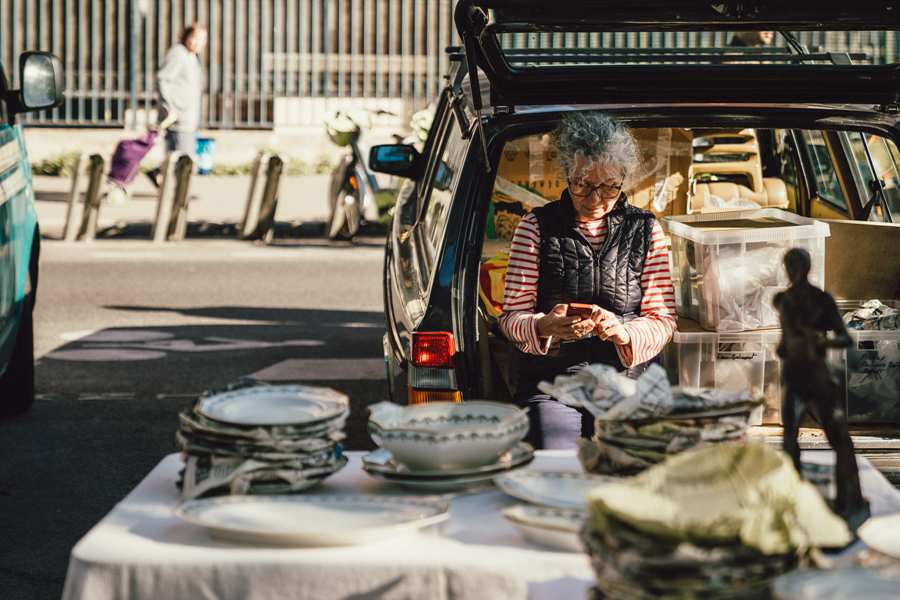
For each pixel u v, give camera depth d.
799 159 4.73
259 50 16.81
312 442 1.84
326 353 6.51
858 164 4.10
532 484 1.81
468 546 1.61
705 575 1.31
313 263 9.81
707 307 3.18
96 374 5.97
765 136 4.98
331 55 16.69
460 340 2.89
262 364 6.22
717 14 2.68
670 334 3.05
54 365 6.18
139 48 16.36
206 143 11.61
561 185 4.29
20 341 5.05
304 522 1.67
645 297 3.12
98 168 10.74
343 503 1.75
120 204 12.20
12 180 4.75
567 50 3.64
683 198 4.01
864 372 3.02
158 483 1.94
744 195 4.62
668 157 3.99
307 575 1.54
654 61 3.46
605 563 1.37
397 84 16.28
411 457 1.88
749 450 1.42
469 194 3.04
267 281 8.96
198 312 7.75
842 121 3.14
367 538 1.59
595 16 2.67
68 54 15.64
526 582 1.54
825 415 1.62
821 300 1.62
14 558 3.49
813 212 4.66
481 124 3.11
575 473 1.86
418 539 1.64
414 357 2.88
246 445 1.80
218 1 16.66
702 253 3.19
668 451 1.76
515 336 3.04
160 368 6.12
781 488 1.37
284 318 7.58
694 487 1.41
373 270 9.52
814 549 1.50
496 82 3.13
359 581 1.54
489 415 1.99
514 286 3.12
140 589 1.55
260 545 1.61
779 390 3.14
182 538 1.64
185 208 10.91
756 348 3.12
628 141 3.00
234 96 17.00
